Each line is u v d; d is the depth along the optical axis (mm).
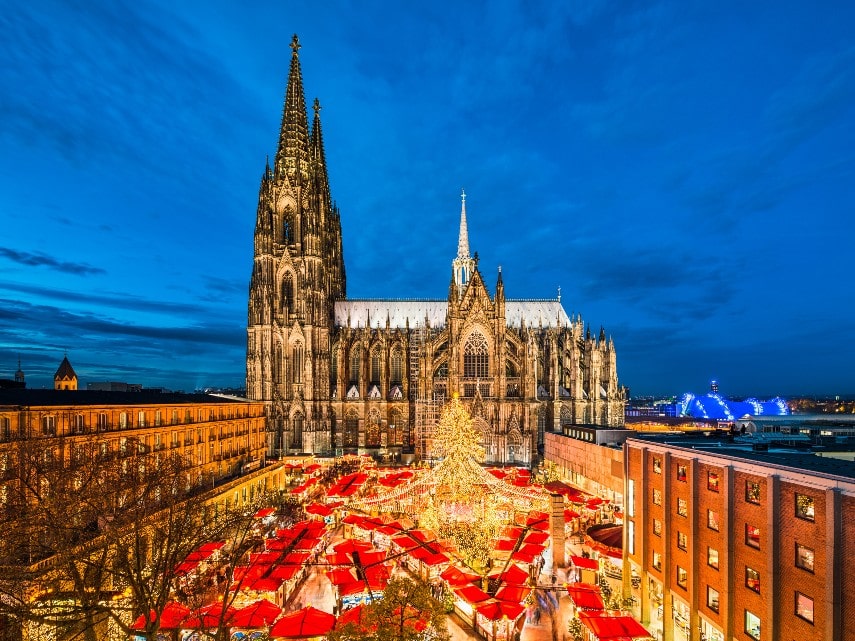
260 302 135000
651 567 49719
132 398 76062
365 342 142875
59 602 39312
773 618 33219
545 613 50344
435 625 35750
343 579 49625
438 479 69375
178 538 36750
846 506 28203
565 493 80500
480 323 135625
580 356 146500
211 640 37625
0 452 47125
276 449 133750
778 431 64062
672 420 138125
